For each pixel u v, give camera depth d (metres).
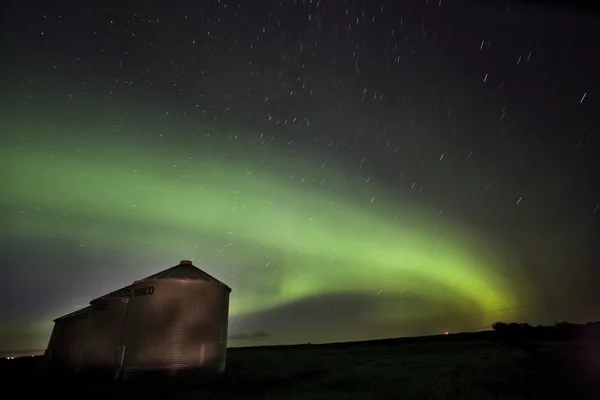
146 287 21.59
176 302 21.38
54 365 29.72
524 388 12.41
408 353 33.41
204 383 16.80
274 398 12.61
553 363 18.86
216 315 22.20
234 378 18.39
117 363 20.77
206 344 21.28
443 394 11.60
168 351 20.45
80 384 17.84
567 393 11.34
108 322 24.94
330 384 15.35
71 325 30.75
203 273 24.03
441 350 35.09
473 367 18.55
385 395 12.14
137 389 15.59
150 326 20.77
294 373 20.27
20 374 24.30
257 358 34.97
